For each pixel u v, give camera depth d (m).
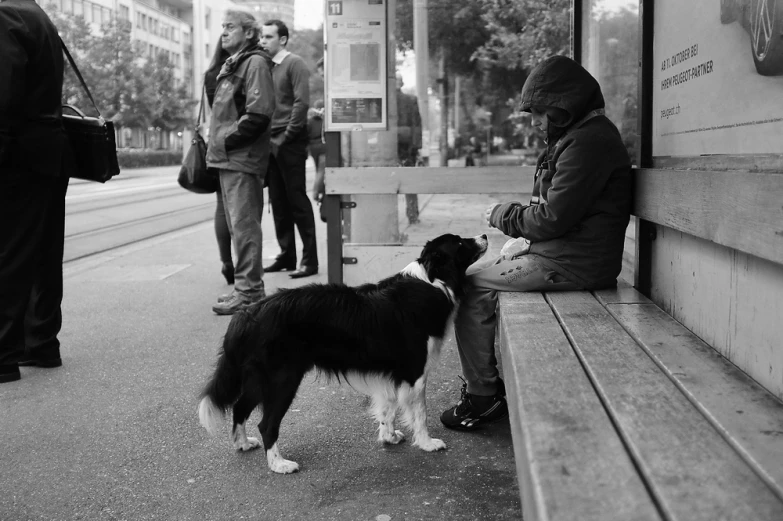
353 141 6.55
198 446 3.68
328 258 6.49
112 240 12.03
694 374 2.28
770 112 2.26
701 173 2.64
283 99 8.02
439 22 7.16
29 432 3.86
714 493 1.50
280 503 3.05
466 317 3.74
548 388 2.18
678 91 3.20
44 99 4.57
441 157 7.47
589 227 3.57
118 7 61.50
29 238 4.62
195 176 7.21
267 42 8.00
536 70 3.57
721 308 2.66
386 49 6.28
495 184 6.13
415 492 3.13
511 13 7.49
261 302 3.47
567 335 2.83
